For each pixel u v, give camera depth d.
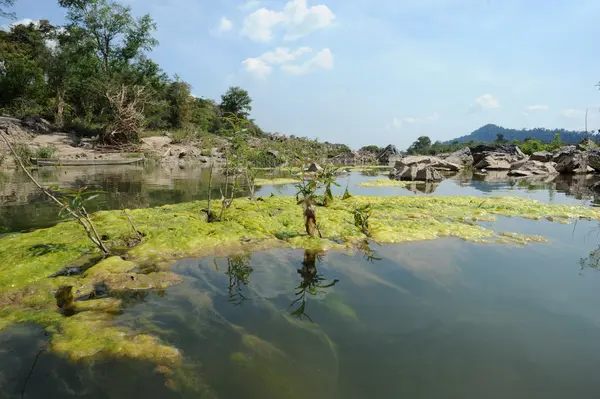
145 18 32.97
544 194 10.91
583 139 22.09
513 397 2.01
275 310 3.04
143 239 5.00
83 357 2.40
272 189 11.36
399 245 5.03
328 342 2.56
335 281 3.71
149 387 2.10
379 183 14.29
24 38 42.78
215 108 51.69
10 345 2.56
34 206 7.41
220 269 4.06
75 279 3.70
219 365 2.31
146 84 32.81
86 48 30.69
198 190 10.52
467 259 4.42
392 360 2.35
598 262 4.29
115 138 25.11
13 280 3.59
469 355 2.41
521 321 2.87
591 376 2.20
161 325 2.81
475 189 12.41
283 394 2.04
